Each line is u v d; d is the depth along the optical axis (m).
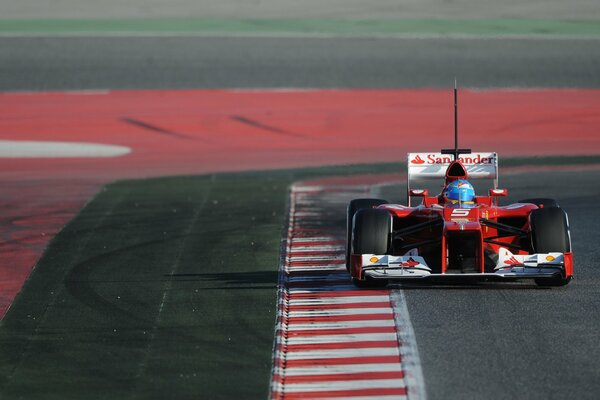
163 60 125.00
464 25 143.25
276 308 43.81
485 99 106.06
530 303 41.66
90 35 138.75
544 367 34.91
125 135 96.06
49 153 89.62
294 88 112.31
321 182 76.56
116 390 35.66
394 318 40.72
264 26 144.88
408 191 45.72
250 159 86.19
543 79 113.81
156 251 55.53
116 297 46.88
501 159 82.94
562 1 161.00
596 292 43.06
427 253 44.28
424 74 116.88
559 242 41.25
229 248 55.62
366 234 42.25
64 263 53.81
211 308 44.31
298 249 54.78
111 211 67.44
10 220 65.62
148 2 165.75
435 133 93.88
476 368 35.06
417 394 33.12
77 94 111.50
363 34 137.75
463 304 41.84
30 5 163.75
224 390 35.09
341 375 35.56
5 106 106.69
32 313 45.16
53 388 36.12
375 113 101.62
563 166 79.25
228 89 112.50
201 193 73.12
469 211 42.31
